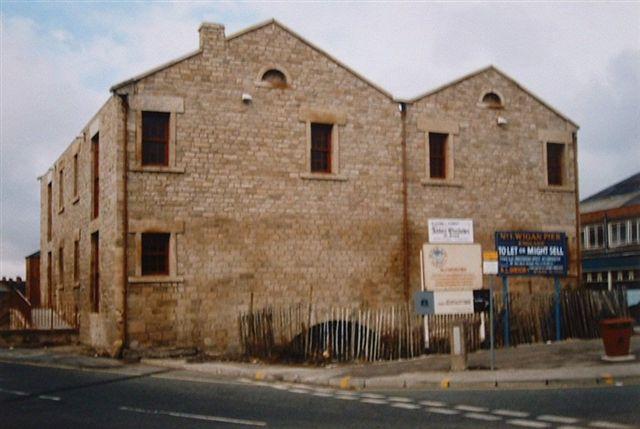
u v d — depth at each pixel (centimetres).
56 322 2880
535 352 2041
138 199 2228
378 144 2556
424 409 1196
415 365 1853
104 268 2322
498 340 2291
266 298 2347
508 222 2733
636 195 4731
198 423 1056
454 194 2653
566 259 2386
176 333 2227
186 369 1905
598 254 4584
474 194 2686
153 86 2277
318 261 2427
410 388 1514
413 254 2559
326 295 2422
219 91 2356
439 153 2683
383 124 2572
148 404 1260
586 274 4503
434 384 1532
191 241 2277
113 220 2220
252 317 2147
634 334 2592
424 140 2630
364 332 2077
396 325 2122
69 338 2638
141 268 2222
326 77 2502
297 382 1650
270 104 2417
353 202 2497
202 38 2353
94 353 2286
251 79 2402
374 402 1286
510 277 2706
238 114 2372
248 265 2336
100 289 2366
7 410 1199
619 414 1102
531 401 1263
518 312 2353
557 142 2866
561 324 2422
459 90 2708
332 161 2492
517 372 1611
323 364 1975
